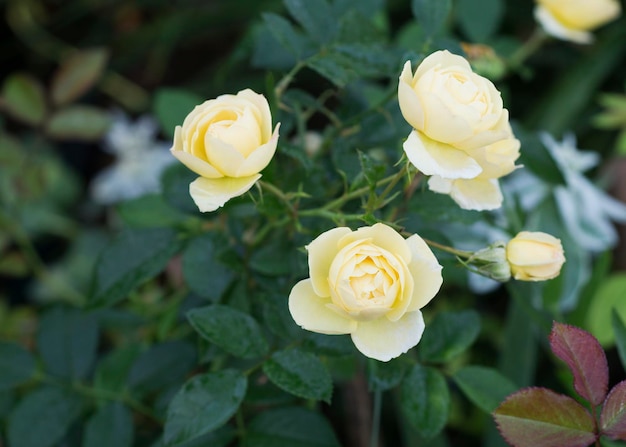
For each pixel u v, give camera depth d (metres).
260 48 0.67
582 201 0.82
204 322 0.53
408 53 0.54
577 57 1.08
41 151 1.07
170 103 0.75
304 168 0.58
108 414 0.63
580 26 0.77
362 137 0.63
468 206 0.53
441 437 0.68
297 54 0.60
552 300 0.70
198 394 0.52
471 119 0.49
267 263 0.59
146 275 0.60
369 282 0.48
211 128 0.50
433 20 0.59
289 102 0.62
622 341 0.58
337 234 0.49
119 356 0.67
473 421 0.85
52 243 1.18
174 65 1.30
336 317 0.49
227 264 0.58
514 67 0.81
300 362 0.53
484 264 0.54
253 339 0.54
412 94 0.48
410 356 0.58
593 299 0.73
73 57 0.94
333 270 0.48
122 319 0.73
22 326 0.96
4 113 1.20
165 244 0.61
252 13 1.14
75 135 0.94
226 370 0.53
